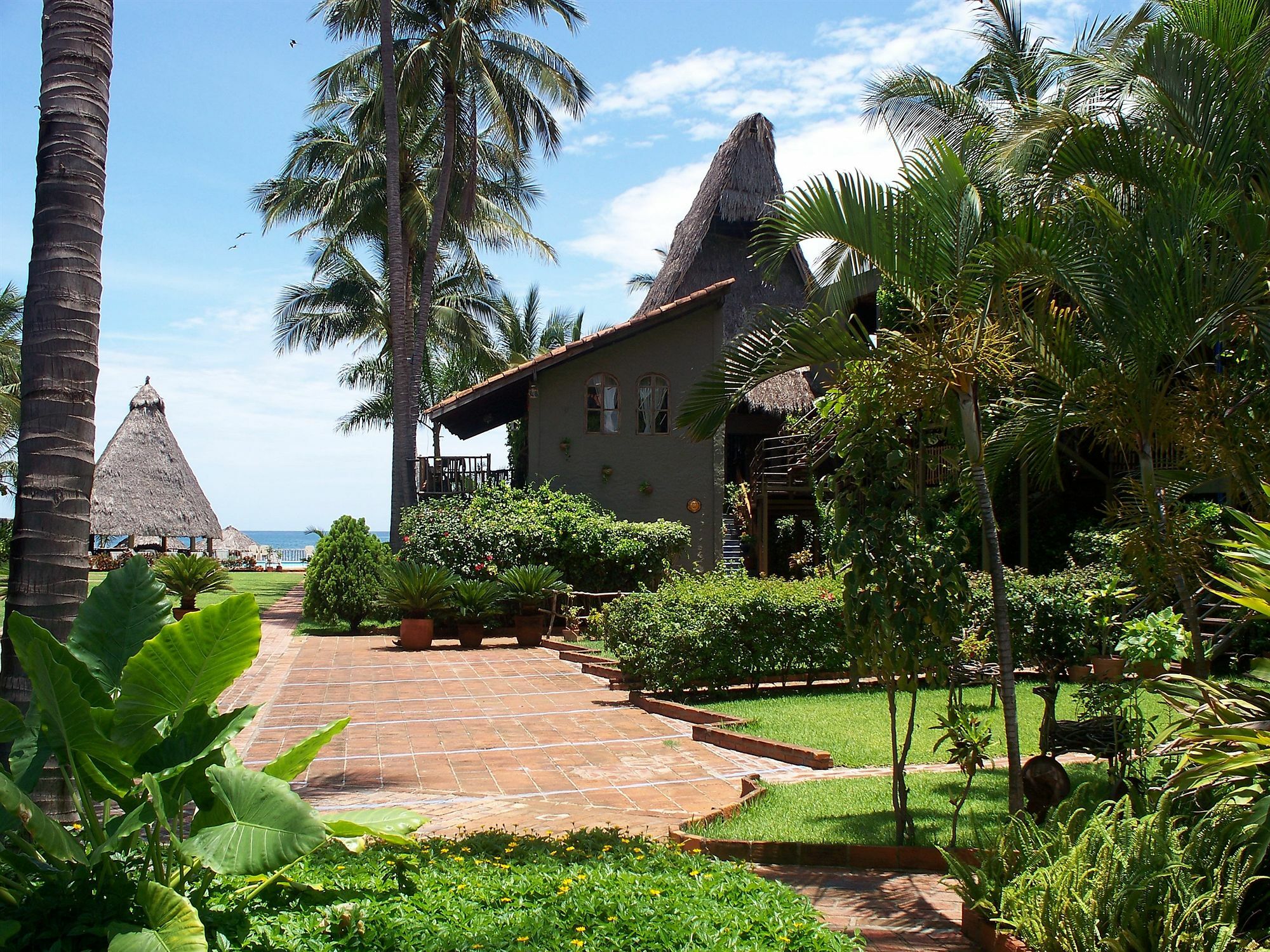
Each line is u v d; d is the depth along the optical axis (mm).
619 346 21453
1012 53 18312
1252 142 9273
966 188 6383
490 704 11844
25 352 4895
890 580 5934
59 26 5008
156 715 3871
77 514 4883
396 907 3920
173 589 21797
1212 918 3740
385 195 27203
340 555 19875
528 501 19906
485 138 27375
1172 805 4754
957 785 7625
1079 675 13047
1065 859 4066
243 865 3342
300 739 9867
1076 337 8367
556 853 5059
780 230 6785
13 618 3586
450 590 17828
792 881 5688
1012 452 11125
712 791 7926
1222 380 7859
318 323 30453
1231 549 6707
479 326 32125
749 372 6965
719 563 20781
